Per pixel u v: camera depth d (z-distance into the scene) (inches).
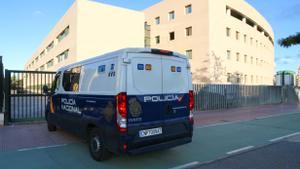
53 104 318.0
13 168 201.8
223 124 428.1
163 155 237.9
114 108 194.2
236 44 1338.6
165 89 216.4
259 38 1651.1
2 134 323.6
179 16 1309.1
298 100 1107.3
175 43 1326.3
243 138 314.0
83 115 239.3
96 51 1135.0
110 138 197.9
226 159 226.1
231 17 1306.6
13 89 409.4
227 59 1256.8
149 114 203.6
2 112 383.2
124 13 1235.2
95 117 218.4
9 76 390.3
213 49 1170.6
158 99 210.2
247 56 1460.4
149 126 202.2
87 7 1120.2
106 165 208.8
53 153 242.7
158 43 1435.8
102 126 207.0
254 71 1546.5
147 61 207.2
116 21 1205.1
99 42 1146.0
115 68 199.8
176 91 225.0
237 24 1358.3
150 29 1489.9
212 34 1170.0
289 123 443.5
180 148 263.3
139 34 1289.4
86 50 1108.5
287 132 354.9
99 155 214.5
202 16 1189.7
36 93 428.5
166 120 214.4
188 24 1258.0
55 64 1475.1
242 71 1389.0
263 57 1724.9
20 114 462.6
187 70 238.7
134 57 199.8
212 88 698.2
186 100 233.1
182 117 227.9
